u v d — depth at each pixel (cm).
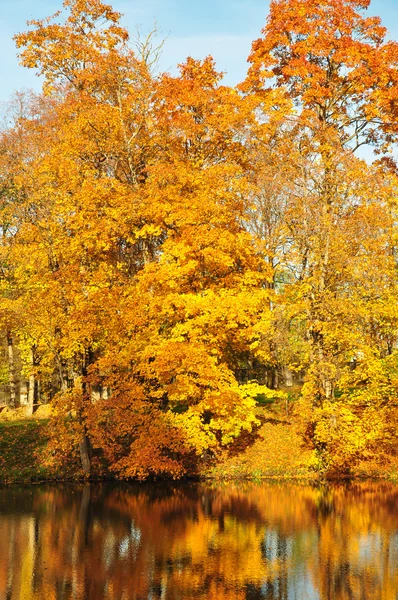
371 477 2967
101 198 3066
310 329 2934
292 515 2319
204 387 3016
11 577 1717
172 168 3150
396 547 1950
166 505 2488
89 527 2181
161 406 3119
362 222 3005
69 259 2978
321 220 2970
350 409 3186
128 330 2870
